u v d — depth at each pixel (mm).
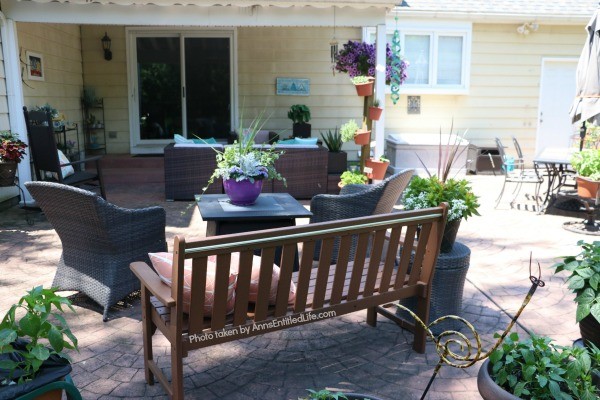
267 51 9992
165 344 3137
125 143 10195
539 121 10617
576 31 10312
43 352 1859
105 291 3463
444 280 3189
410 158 9688
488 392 1970
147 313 2615
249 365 2908
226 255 2246
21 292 3891
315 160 7270
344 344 3164
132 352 3041
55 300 2016
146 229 3627
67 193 3268
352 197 3926
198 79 10117
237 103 10109
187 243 2121
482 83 10383
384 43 6832
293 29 9922
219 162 4336
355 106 10258
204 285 2254
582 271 2650
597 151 5762
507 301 3822
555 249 5129
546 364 1992
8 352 1879
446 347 1911
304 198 7387
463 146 9656
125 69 9938
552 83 10516
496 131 10602
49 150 5945
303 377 2783
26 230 5648
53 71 8414
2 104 6441
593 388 1982
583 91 6734
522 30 10047
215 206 4176
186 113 10203
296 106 9703
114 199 7305
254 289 2557
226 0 6367
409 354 3037
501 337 1875
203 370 2850
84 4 6457
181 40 9922
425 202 3270
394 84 6957
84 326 3379
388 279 2854
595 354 2189
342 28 9969
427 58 10148
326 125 10297
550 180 6906
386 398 2586
